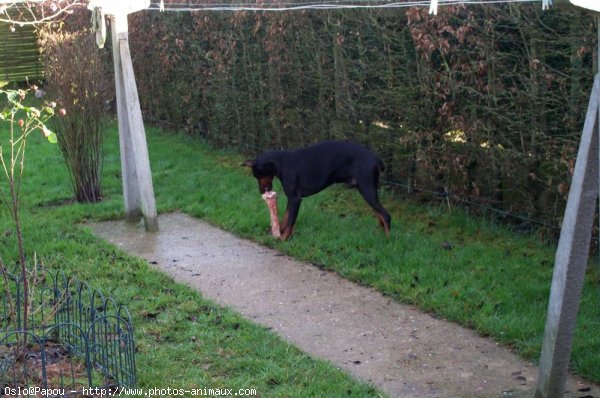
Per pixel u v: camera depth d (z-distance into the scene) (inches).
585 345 214.7
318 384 198.4
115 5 327.3
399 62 362.0
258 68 457.4
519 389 197.5
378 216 318.0
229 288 277.7
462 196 347.9
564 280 181.6
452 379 203.8
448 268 281.3
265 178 323.3
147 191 345.7
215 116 514.6
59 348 223.3
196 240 335.3
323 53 405.1
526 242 308.7
